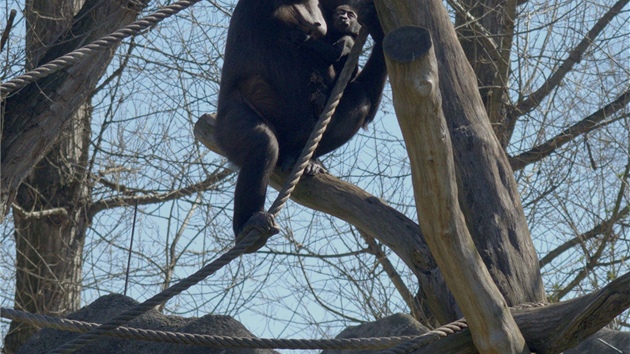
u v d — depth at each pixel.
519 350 7.25
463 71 8.91
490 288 7.11
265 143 9.17
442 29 8.90
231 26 10.15
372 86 10.16
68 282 18.33
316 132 8.45
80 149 19.70
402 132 6.26
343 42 9.91
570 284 16.53
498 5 17.78
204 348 9.03
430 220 6.73
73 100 14.85
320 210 9.69
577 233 16.59
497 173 8.77
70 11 17.80
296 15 9.84
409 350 7.52
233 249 7.82
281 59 9.83
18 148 14.42
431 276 8.62
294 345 7.62
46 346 9.47
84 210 19.75
